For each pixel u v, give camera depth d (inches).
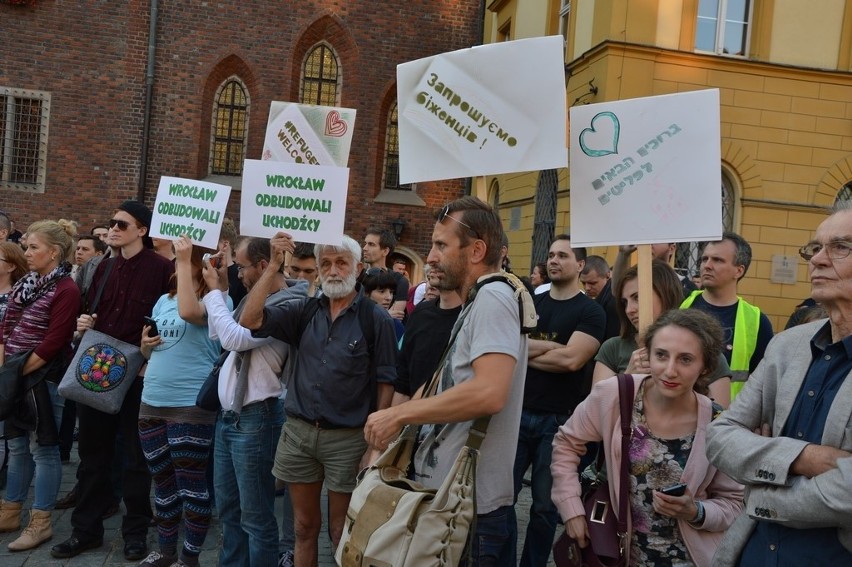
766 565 81.0
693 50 461.1
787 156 469.4
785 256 468.1
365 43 684.7
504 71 126.4
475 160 128.3
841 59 474.0
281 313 147.3
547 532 159.9
